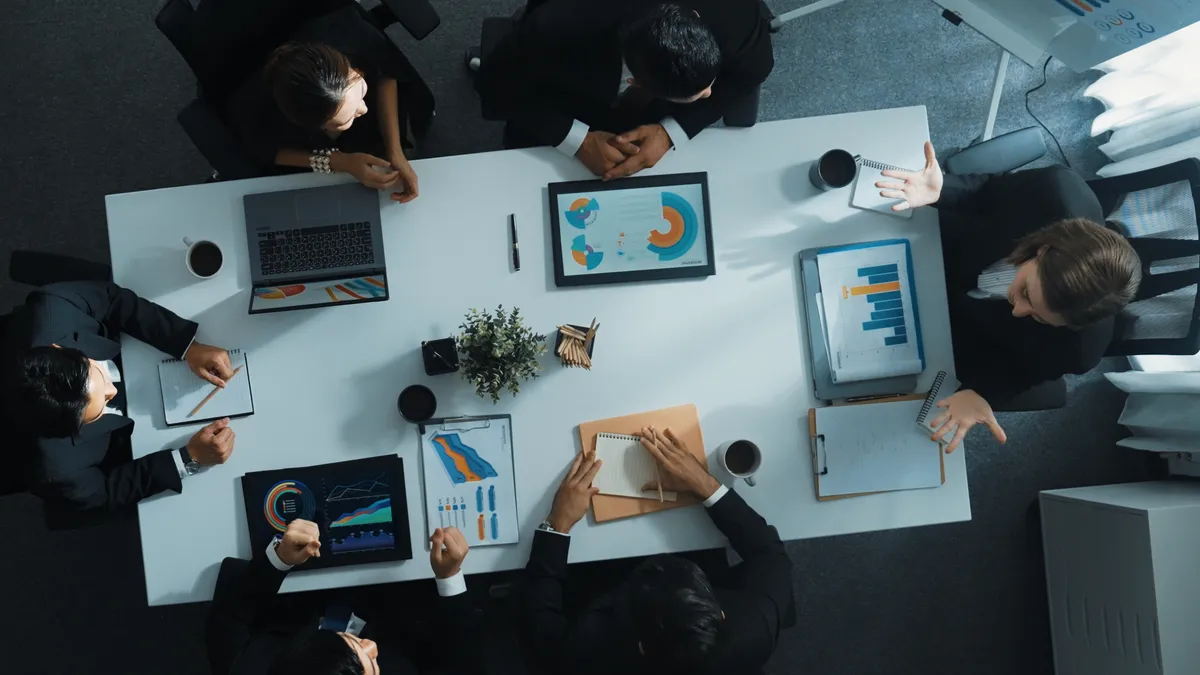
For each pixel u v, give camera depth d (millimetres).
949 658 2498
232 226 1772
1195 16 1664
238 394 1761
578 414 1781
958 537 2520
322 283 1762
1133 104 2350
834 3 2383
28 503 2393
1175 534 2027
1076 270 1529
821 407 1790
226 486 1755
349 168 1752
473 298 1786
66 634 2391
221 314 1769
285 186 1774
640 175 1799
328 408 1768
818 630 2488
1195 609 2023
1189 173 1734
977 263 1927
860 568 2502
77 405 1541
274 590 1701
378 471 1754
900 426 1785
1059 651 2430
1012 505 2535
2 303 2461
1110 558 2176
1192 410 2242
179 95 2490
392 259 1780
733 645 1582
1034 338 1817
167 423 1753
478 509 1762
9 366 1642
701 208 1798
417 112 2119
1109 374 2441
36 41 2480
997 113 2596
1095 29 1881
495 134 2521
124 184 2479
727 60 1711
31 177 2471
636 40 1490
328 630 1632
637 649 1597
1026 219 1825
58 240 2465
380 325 1777
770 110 2572
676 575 1501
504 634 2281
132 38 2490
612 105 1965
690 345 1800
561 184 1786
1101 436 2553
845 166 1788
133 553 2404
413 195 1765
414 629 1895
